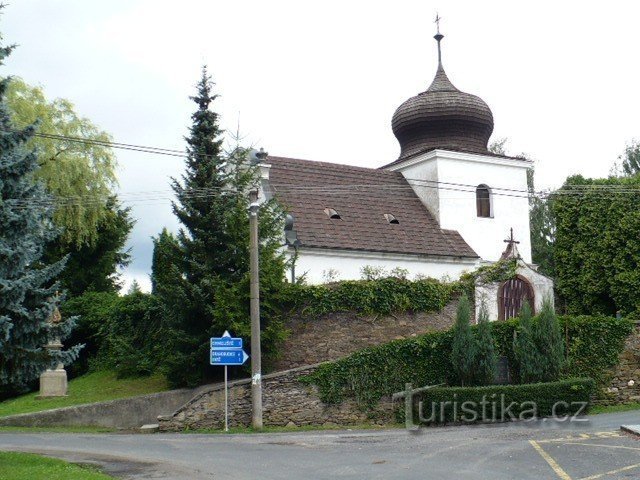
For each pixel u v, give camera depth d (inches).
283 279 1119.6
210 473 594.9
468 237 1557.6
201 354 1057.5
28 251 651.5
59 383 1206.9
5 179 666.2
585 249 1535.4
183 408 979.9
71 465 623.8
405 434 867.4
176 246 1093.8
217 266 1091.9
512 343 1088.2
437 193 1549.0
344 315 1133.7
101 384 1244.5
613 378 1134.4
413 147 1669.5
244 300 1056.8
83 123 1504.7
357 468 605.6
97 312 1433.3
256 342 983.0
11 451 724.7
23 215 653.9
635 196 1476.4
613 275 1491.1
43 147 1398.9
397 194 1563.7
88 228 1531.7
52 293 684.7
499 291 1286.9
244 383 1004.6
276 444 786.8
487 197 1620.3
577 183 1593.3
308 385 1018.1
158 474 592.1
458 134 1648.6
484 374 1038.4
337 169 1544.0
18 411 1099.9
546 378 1054.4
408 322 1157.7
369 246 1368.1
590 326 1133.7
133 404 1040.2
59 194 1441.9
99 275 1763.0
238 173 1123.9
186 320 1074.1
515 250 1396.4
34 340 662.5
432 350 1066.7
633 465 571.8
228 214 1083.9
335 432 928.9
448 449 696.4
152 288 1401.3
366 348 1061.8
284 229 1280.8
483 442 738.8
